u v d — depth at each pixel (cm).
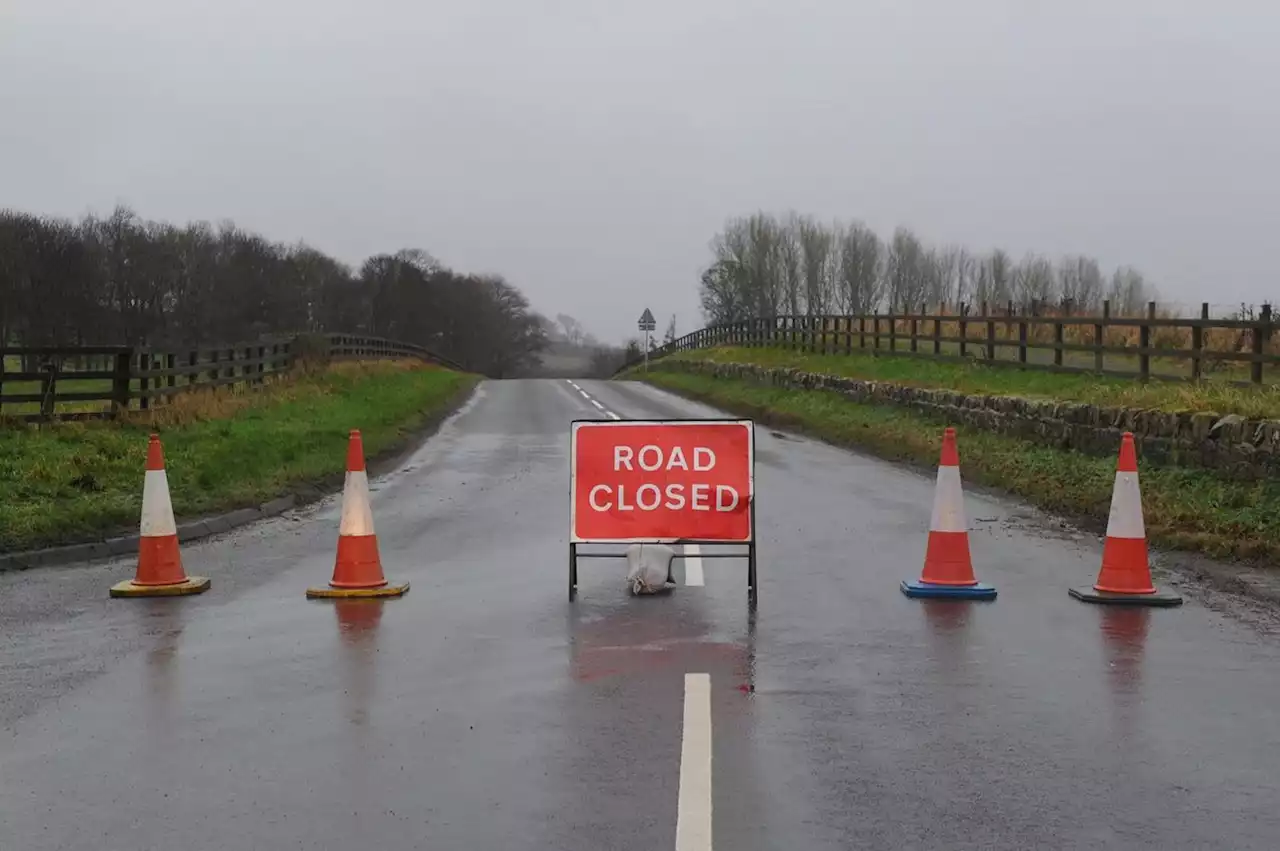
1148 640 730
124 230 8288
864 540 1123
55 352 1853
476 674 665
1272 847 427
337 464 1739
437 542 1139
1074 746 535
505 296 13875
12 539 1061
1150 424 1350
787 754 525
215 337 8850
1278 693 617
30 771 514
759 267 8231
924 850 424
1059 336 2061
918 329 3797
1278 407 1205
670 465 884
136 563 1045
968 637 742
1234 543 993
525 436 2416
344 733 562
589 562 1027
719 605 843
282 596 891
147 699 620
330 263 11512
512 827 447
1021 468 1508
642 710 593
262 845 434
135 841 438
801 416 2591
